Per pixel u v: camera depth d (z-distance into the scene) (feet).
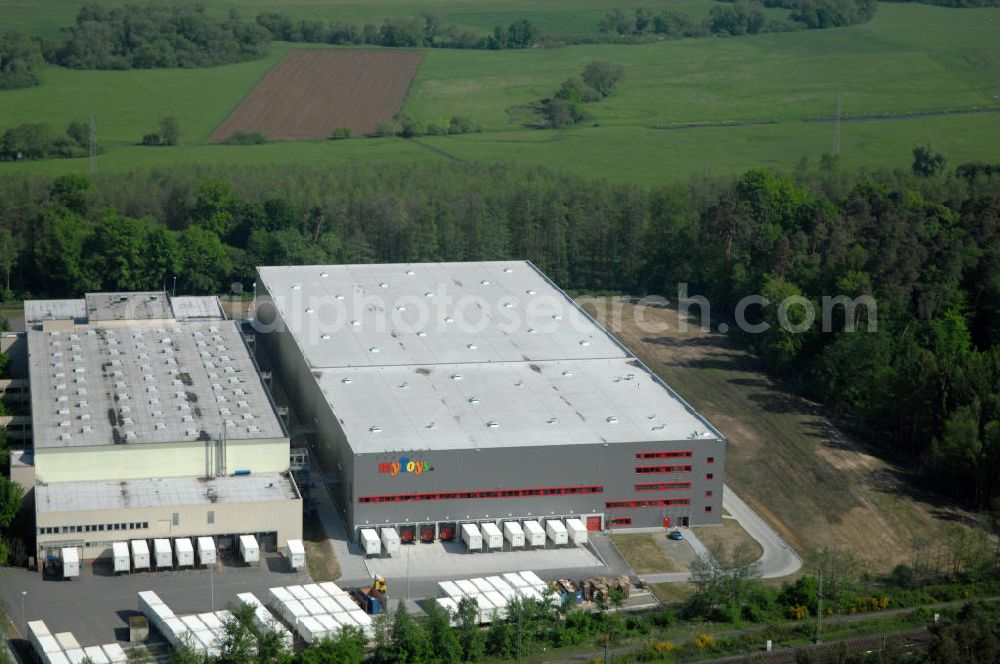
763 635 621.31
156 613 609.42
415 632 586.86
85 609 624.59
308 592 636.48
